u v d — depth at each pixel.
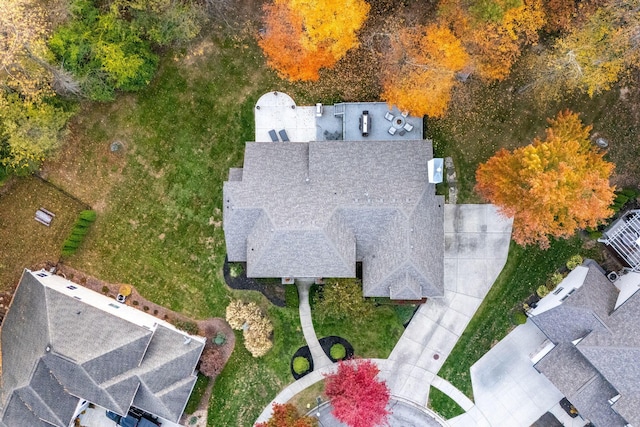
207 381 42.03
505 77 39.94
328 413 41.78
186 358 39.56
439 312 41.38
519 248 40.84
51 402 38.91
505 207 35.09
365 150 37.69
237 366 42.00
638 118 39.88
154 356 39.38
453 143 40.59
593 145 40.28
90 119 41.66
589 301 36.22
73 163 42.03
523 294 40.91
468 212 40.81
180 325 41.88
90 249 42.34
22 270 42.66
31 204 42.34
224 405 42.12
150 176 41.88
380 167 37.44
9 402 38.53
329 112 40.84
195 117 41.44
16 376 38.69
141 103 41.50
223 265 41.78
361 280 40.09
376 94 40.25
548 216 33.22
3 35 35.22
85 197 42.22
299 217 36.91
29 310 39.44
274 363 41.81
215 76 41.19
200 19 40.16
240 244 39.31
